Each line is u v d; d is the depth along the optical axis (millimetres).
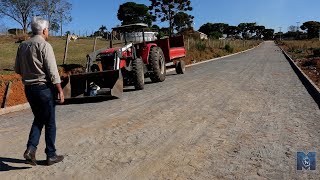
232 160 4465
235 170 4129
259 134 5602
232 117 6848
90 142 5457
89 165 4453
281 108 7613
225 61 25906
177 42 16641
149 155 4766
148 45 12641
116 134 5871
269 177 3904
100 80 9852
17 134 6180
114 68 10344
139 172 4172
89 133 5988
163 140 5438
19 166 4488
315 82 12320
